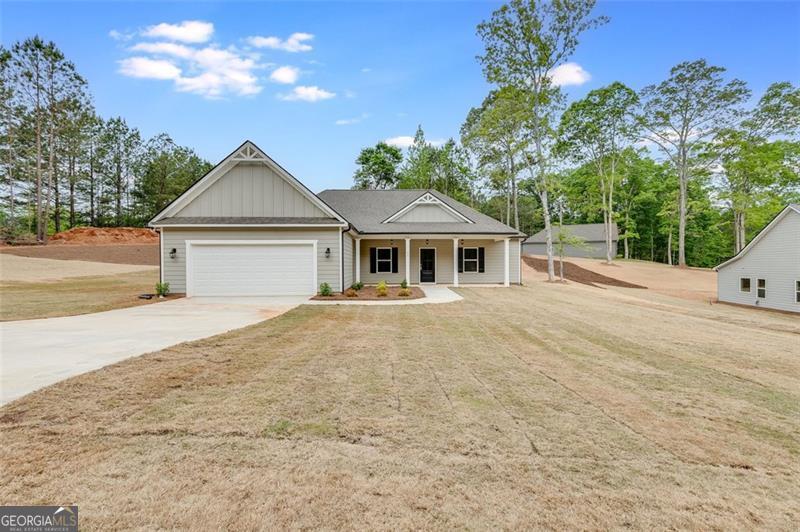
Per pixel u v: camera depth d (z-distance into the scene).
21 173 34.34
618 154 34.19
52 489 2.62
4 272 22.33
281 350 6.52
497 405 4.32
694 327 10.22
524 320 10.25
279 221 14.82
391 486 2.76
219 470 2.90
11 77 31.33
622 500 2.69
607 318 11.06
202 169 46.72
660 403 4.55
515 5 21.09
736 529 2.44
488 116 27.56
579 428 3.80
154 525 2.31
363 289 17.09
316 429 3.61
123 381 4.70
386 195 23.20
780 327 11.71
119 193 43.69
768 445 3.58
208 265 14.71
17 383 4.52
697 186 37.59
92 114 35.59
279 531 2.29
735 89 30.17
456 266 19.58
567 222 54.22
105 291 16.41
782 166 30.42
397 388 4.79
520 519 2.45
